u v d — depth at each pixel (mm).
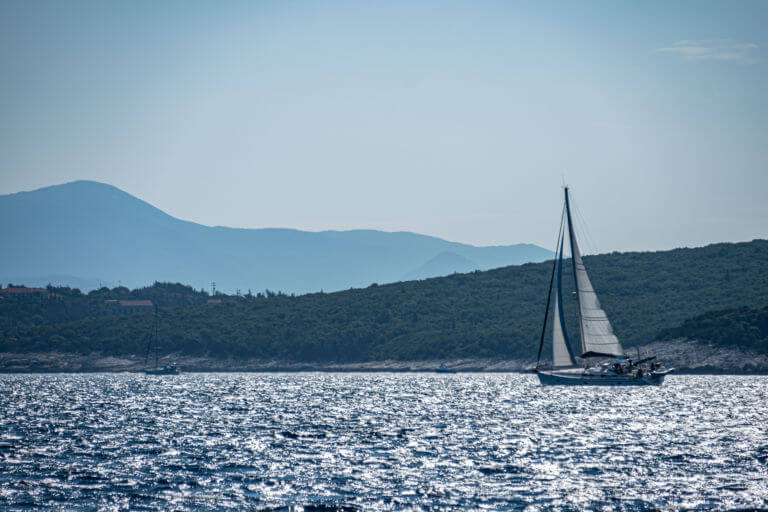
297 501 134625
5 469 164250
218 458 179375
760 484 147000
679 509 128625
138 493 140750
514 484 148250
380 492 141500
